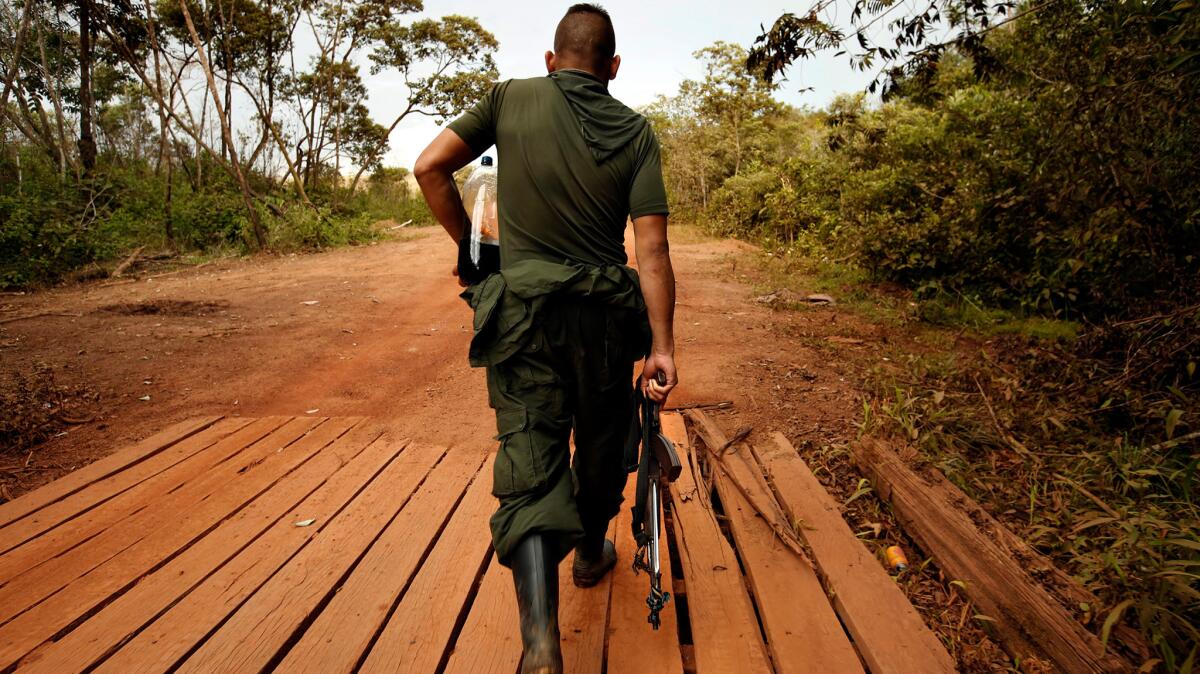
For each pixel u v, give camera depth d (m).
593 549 2.29
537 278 1.75
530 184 1.83
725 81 19.03
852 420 3.96
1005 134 6.70
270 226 13.54
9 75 13.92
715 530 2.76
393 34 22.69
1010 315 6.48
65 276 9.46
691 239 14.30
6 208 9.99
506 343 1.76
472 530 2.79
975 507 2.68
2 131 14.05
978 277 6.94
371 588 2.39
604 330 1.81
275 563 2.55
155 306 7.15
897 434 3.50
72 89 19.23
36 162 15.12
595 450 1.96
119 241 11.63
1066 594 2.23
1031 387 4.22
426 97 24.08
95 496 3.12
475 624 2.21
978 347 5.56
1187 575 2.11
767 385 4.53
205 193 14.57
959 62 8.67
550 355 1.77
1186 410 3.43
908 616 2.21
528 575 1.62
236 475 3.35
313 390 4.70
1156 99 4.36
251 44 19.91
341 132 24.91
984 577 2.32
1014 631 2.14
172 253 12.10
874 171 9.02
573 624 2.18
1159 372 3.77
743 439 3.67
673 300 1.85
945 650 2.05
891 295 7.66
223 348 5.61
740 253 11.70
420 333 6.25
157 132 24.66
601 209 1.84
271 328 6.32
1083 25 4.92
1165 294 4.54
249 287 8.62
